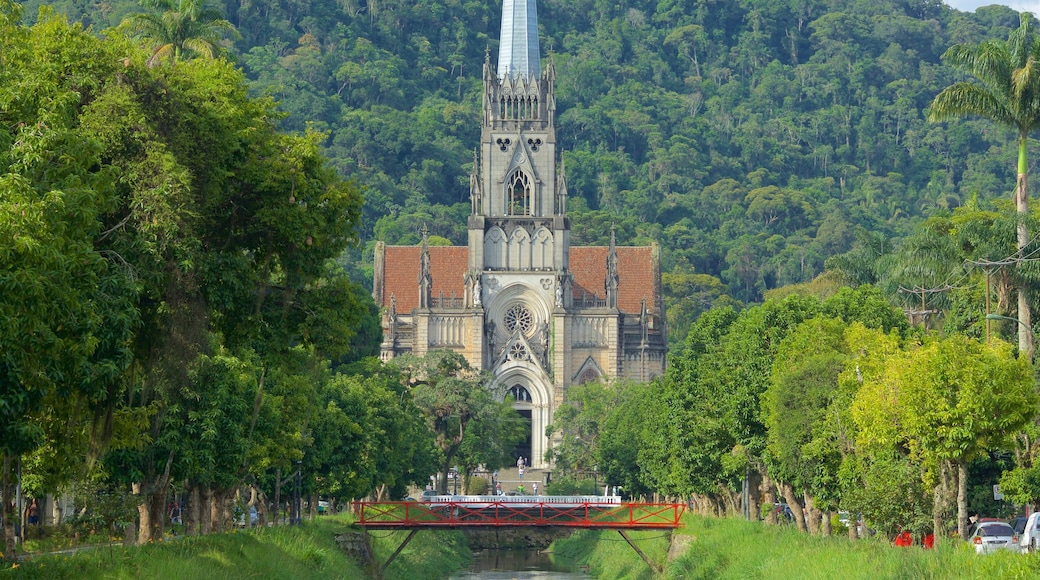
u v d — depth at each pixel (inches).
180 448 4862.2
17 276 2770.7
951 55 6978.4
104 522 4805.6
